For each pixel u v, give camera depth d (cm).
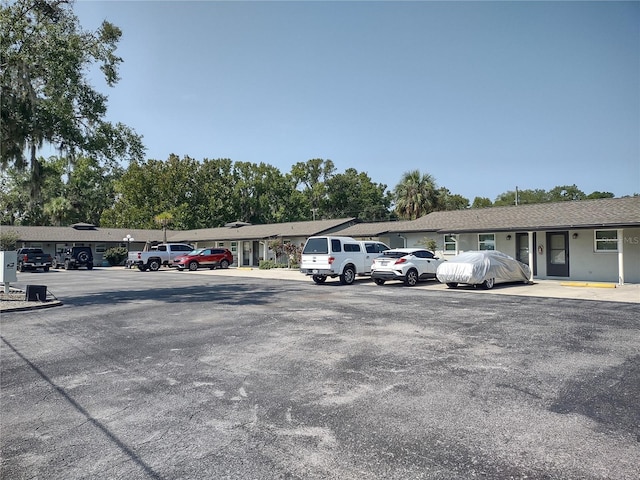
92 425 444
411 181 4359
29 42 1595
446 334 825
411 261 1803
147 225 5600
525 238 2069
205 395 524
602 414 444
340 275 1914
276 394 522
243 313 1120
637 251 1752
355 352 707
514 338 782
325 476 337
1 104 1488
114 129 1848
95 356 716
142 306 1282
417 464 352
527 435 400
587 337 781
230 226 4581
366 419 443
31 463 369
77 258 3756
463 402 484
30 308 1255
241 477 338
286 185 7006
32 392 547
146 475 345
